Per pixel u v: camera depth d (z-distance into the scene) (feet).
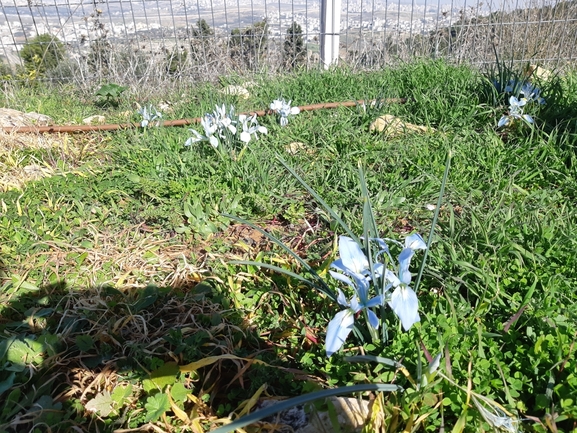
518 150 2.86
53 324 1.79
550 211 2.23
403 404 1.31
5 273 2.04
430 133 3.22
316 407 1.34
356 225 2.23
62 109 4.47
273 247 2.20
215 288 1.96
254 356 1.61
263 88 4.39
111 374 1.57
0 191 2.71
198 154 3.02
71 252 2.16
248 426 1.34
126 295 1.92
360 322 1.64
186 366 1.51
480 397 1.27
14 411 1.42
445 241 2.02
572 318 1.58
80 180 2.77
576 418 1.24
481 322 1.61
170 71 5.28
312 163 2.89
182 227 2.32
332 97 4.13
